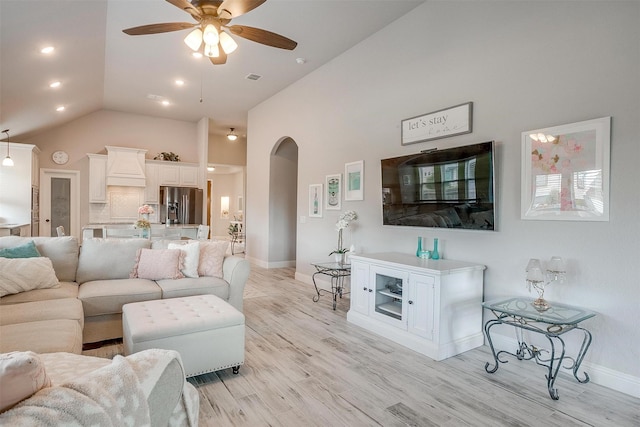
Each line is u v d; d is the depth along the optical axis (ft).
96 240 11.93
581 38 8.50
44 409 2.83
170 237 19.42
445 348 9.58
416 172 12.20
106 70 18.22
